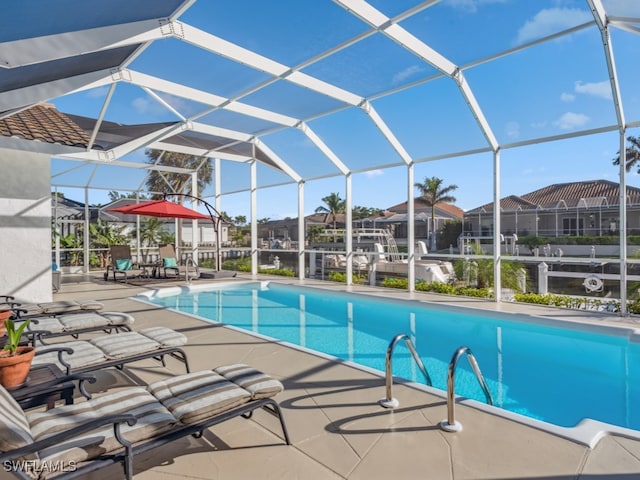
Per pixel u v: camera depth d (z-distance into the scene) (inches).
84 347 149.4
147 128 387.2
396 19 219.9
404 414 123.9
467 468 94.6
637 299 259.1
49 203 318.0
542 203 714.2
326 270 486.0
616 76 230.1
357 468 96.0
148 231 647.1
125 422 81.9
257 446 107.2
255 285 465.7
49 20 96.0
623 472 91.7
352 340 260.2
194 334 226.7
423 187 716.0
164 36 214.8
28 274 307.4
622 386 180.5
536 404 163.6
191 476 94.1
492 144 311.7
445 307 308.7
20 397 105.7
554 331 249.4
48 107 358.6
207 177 610.2
